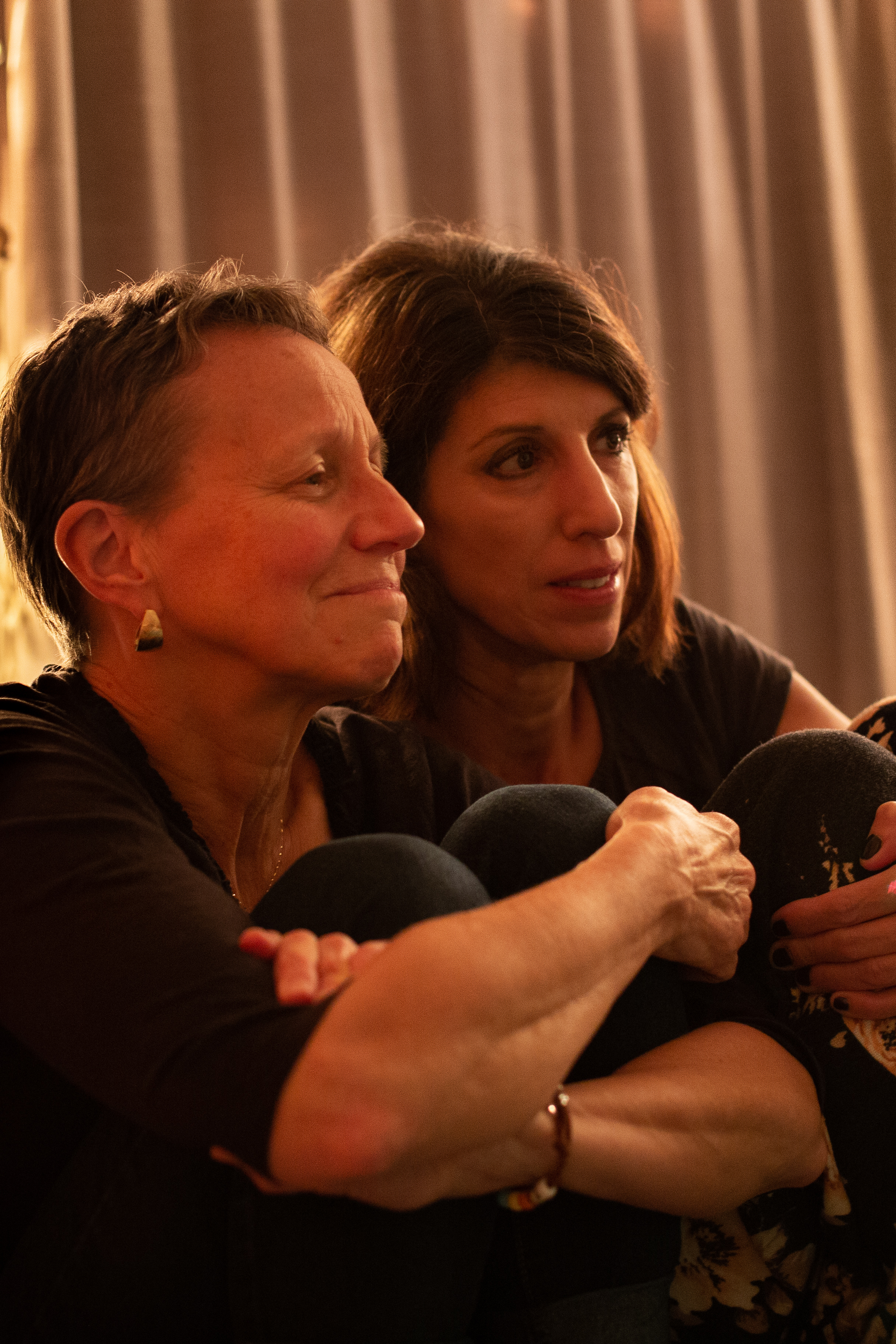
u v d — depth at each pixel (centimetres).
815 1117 77
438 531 125
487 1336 71
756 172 239
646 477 139
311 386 84
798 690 155
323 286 143
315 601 83
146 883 66
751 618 233
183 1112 58
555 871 78
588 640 123
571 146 226
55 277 181
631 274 226
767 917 86
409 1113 55
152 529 83
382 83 215
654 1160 69
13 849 68
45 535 87
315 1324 64
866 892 81
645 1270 73
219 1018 59
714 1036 77
